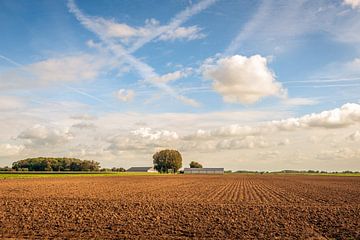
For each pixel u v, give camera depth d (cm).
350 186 7850
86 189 6125
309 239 2075
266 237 2119
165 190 6162
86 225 2431
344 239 2088
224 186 7656
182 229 2331
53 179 9894
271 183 9306
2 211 3058
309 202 4147
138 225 2450
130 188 6612
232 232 2248
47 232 2184
